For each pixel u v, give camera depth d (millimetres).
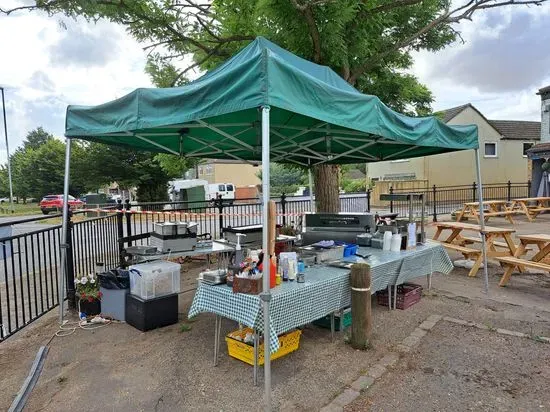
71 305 4652
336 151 6297
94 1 5203
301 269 3385
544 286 5500
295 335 3395
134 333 3953
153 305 4012
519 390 2787
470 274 6121
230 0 6539
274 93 2369
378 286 3930
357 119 3186
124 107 3436
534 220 12766
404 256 4316
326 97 2863
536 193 15453
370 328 3498
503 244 7418
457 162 22375
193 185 22594
